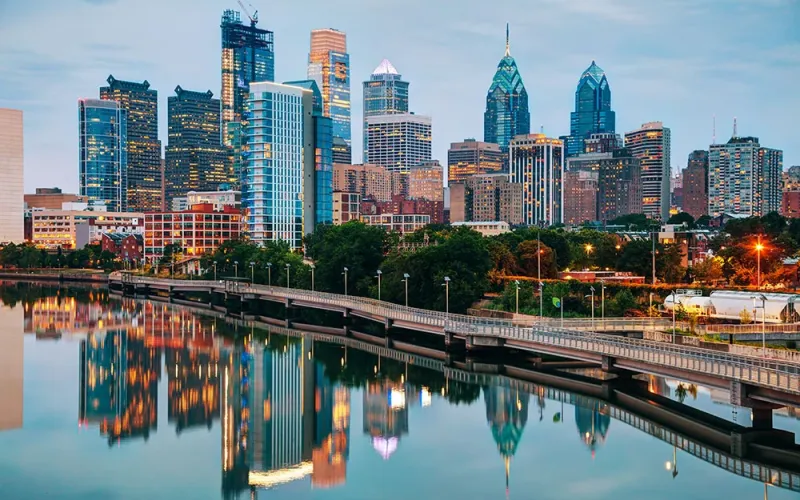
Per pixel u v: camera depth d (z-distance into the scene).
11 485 104.38
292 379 162.12
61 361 182.75
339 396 147.62
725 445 112.62
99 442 122.56
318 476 106.75
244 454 116.75
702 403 130.62
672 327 171.88
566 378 154.38
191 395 151.00
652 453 110.00
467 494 98.94
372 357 183.12
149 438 124.94
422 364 173.00
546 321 179.62
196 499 100.44
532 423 125.25
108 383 160.50
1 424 131.12
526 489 99.56
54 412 138.50
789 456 106.94
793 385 102.50
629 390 139.88
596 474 103.44
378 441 120.06
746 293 187.88
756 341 168.50
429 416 131.38
